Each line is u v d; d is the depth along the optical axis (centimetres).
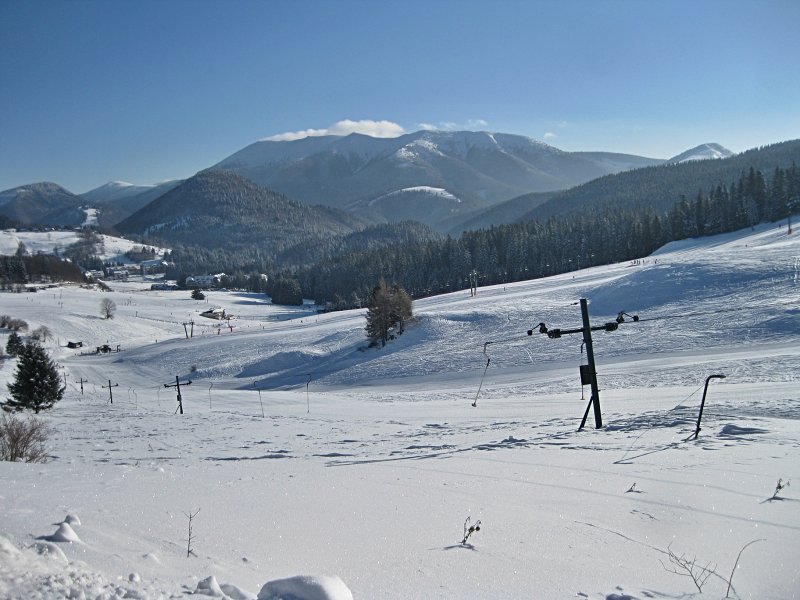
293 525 432
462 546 384
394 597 289
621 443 923
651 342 3984
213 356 7369
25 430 1162
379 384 4597
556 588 310
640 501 513
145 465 908
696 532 419
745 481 575
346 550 370
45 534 336
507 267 12738
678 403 1845
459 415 2270
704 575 334
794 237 8106
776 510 469
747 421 1065
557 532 420
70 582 245
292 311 14575
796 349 3195
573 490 571
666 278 5344
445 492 577
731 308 4319
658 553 374
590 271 9181
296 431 1864
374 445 1269
